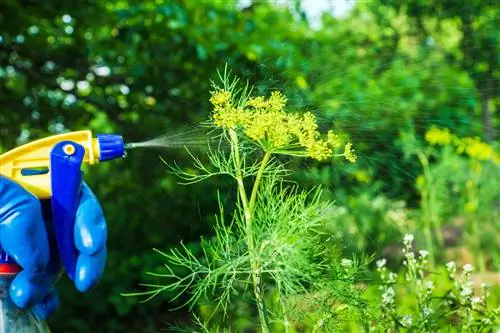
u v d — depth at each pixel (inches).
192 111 206.1
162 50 209.0
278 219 73.6
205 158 100.4
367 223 175.2
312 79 126.4
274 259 72.3
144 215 222.7
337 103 96.2
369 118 110.1
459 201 205.3
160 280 205.2
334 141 71.4
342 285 81.0
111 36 210.7
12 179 62.9
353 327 105.6
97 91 217.2
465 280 105.7
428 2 180.1
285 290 75.6
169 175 219.1
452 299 101.3
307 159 85.2
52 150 63.5
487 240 200.7
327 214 76.3
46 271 64.2
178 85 207.5
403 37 182.9
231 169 74.5
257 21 213.5
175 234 222.1
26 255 61.4
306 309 82.7
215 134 77.8
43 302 66.1
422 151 180.1
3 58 213.5
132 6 208.7
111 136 65.8
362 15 199.2
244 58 187.6
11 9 197.8
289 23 214.4
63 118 219.3
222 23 211.5
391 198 187.3
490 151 171.0
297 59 168.1
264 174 79.9
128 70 212.4
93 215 63.9
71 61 214.1
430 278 163.5
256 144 72.8
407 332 97.7
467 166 198.1
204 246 80.1
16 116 218.5
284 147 71.8
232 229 86.4
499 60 163.8
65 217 63.6
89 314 207.5
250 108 88.2
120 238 224.5
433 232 213.0
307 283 81.8
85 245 63.3
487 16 166.6
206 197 175.0
